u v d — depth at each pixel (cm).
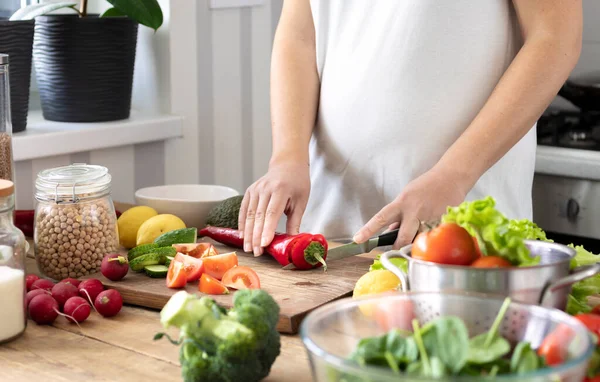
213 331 81
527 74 134
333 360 64
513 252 83
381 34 150
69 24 197
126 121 210
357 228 161
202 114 230
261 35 243
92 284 118
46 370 95
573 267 88
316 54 162
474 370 67
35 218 135
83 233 132
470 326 76
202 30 225
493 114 134
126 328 109
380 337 70
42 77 204
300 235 131
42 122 205
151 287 121
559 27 134
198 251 137
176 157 225
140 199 167
